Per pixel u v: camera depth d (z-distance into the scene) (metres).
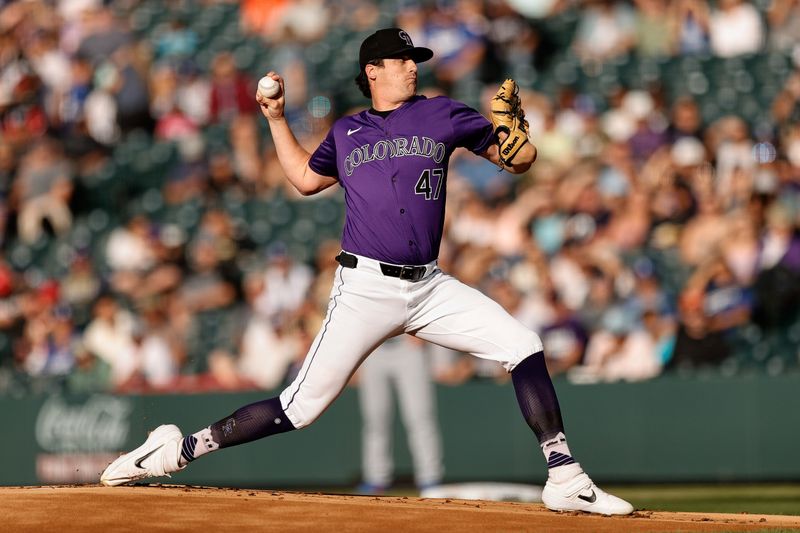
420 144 16.98
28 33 53.56
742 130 43.88
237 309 41.28
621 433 35.97
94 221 47.41
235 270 43.19
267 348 39.25
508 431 36.03
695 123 45.03
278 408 17.88
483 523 16.50
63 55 52.66
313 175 17.86
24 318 42.88
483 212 42.19
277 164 47.97
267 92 17.53
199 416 36.97
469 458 36.22
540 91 49.59
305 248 44.91
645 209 42.03
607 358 37.78
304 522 16.34
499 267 40.22
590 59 51.19
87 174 48.59
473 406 36.31
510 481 35.97
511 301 38.69
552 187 42.91
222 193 47.78
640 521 17.02
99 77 51.22
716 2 52.28
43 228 47.50
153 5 57.06
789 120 46.53
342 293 17.27
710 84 49.50
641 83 49.62
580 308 38.69
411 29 50.88
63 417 37.41
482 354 17.45
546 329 38.19
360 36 53.19
